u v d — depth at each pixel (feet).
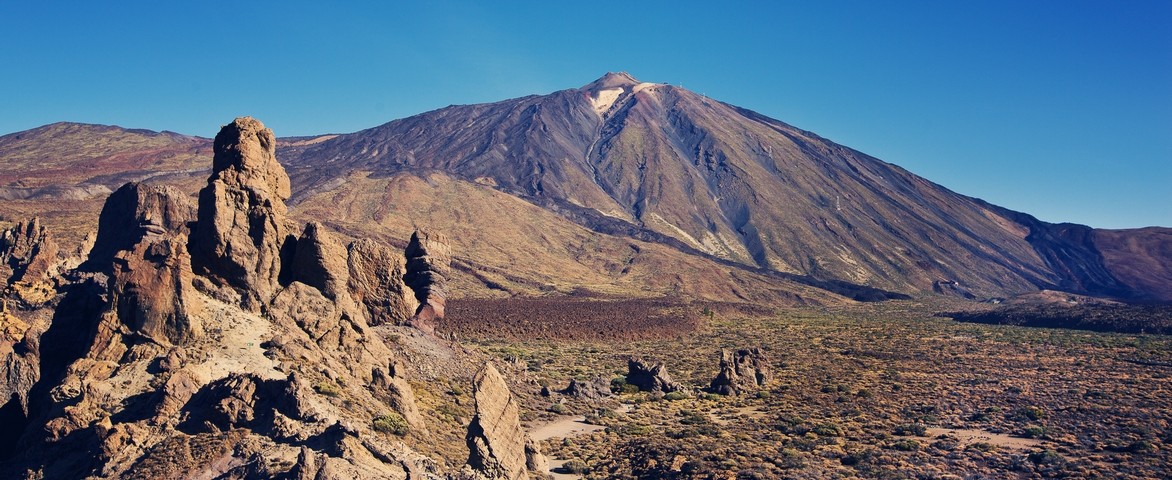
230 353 201.57
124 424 170.81
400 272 296.71
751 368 382.63
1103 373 430.61
